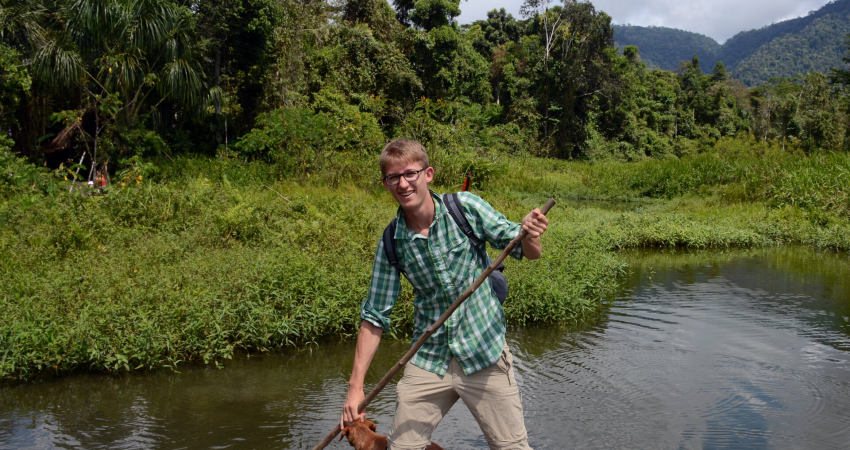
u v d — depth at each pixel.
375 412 3.75
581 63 38.94
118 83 14.05
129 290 4.88
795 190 14.14
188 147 17.31
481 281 2.25
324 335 5.20
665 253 9.99
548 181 21.23
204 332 4.62
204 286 5.09
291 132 14.23
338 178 13.81
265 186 12.60
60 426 3.47
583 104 40.81
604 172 21.88
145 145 14.52
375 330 2.51
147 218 8.01
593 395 3.96
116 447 3.22
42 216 7.72
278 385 4.14
